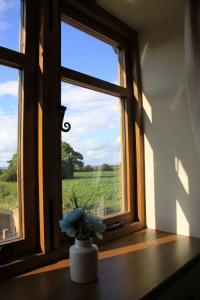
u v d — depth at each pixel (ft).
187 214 5.86
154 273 4.09
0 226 4.12
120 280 3.89
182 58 5.98
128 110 6.48
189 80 4.97
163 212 6.22
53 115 4.60
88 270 3.81
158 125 6.31
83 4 5.26
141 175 6.48
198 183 5.72
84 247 3.87
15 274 4.01
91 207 5.50
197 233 5.74
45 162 4.45
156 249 5.10
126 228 5.99
